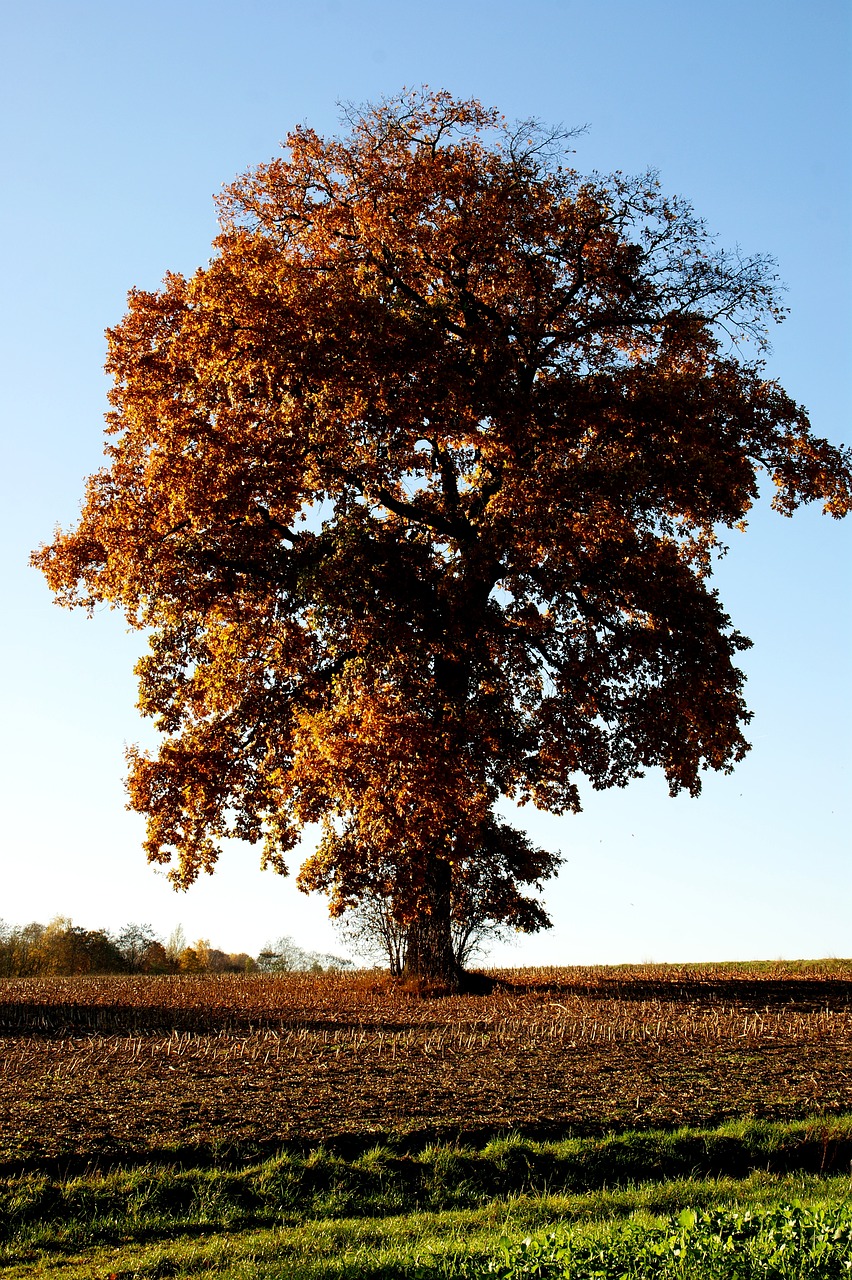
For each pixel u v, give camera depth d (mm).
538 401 23938
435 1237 9281
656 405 23484
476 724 23906
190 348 24266
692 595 23906
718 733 24031
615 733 24625
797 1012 21688
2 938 45469
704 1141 12211
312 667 25578
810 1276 7434
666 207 25969
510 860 25875
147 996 25234
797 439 25641
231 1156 11250
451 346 24000
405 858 24719
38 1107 12742
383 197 25859
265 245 24906
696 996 24547
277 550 24234
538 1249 8102
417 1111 12805
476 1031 18797
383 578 23203
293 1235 9453
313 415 23859
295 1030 19000
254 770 26266
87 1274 8609
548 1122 12617
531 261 25625
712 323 26328
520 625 24797
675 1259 7684
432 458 27203
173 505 23906
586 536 23969
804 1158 12211
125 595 24734
